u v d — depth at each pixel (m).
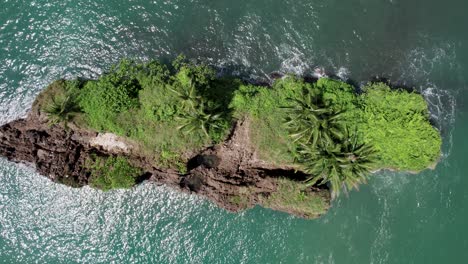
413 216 33.09
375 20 33.88
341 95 30.23
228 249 33.81
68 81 31.09
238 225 33.59
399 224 33.09
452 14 34.16
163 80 30.27
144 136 30.22
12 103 32.66
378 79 33.62
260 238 33.69
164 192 33.12
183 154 30.83
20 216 33.31
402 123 30.09
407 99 30.81
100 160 31.28
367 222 33.06
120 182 31.05
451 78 33.88
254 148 30.72
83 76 32.91
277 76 33.25
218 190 32.09
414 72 33.78
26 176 32.84
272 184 31.39
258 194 31.69
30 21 32.97
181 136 30.09
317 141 28.14
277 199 31.48
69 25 33.03
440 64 33.91
